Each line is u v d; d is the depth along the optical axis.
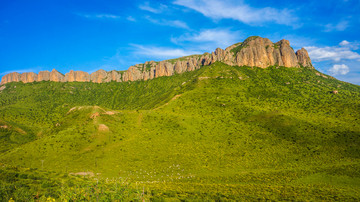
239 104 187.88
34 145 124.69
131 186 53.59
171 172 98.00
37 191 40.19
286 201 56.22
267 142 124.19
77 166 106.75
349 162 93.25
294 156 106.31
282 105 197.12
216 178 86.38
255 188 69.94
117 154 118.31
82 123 153.88
